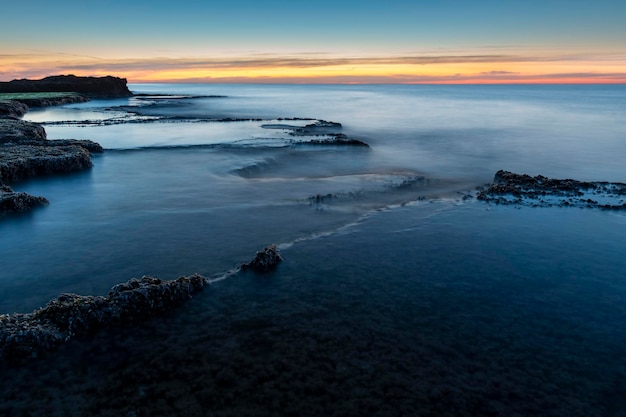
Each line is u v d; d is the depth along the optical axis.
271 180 21.50
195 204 17.02
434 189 21.14
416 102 102.75
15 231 13.88
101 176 21.80
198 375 7.36
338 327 8.86
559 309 9.84
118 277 10.90
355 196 18.78
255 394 6.93
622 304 10.11
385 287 10.62
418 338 8.53
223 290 10.29
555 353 8.20
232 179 21.38
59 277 10.88
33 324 8.24
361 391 7.04
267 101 108.12
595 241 14.11
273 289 10.38
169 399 6.81
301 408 6.66
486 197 19.19
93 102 98.62
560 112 70.12
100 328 8.59
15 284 10.52
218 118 57.97
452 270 11.69
